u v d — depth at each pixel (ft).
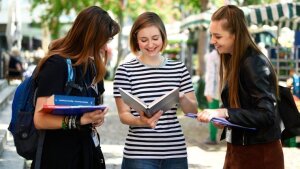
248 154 13.14
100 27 12.86
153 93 14.66
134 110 14.70
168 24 107.04
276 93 13.08
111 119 50.24
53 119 12.35
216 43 13.41
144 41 14.58
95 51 13.00
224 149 34.88
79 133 12.92
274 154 13.12
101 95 14.06
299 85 36.99
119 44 110.52
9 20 77.92
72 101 12.33
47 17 93.71
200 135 41.04
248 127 12.62
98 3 92.73
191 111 15.03
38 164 12.71
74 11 90.17
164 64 14.94
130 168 14.58
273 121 12.55
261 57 12.96
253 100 12.71
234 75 13.02
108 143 36.63
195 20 49.34
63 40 13.10
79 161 12.96
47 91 12.39
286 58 58.34
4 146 28.40
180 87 14.99
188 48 95.81
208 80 33.81
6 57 76.23
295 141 35.94
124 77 14.78
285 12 36.65
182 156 14.74
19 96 13.00
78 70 12.87
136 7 99.14
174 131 14.65
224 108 13.12
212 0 63.31
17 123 12.82
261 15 37.01
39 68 12.69
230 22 13.11
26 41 133.49
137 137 14.55
